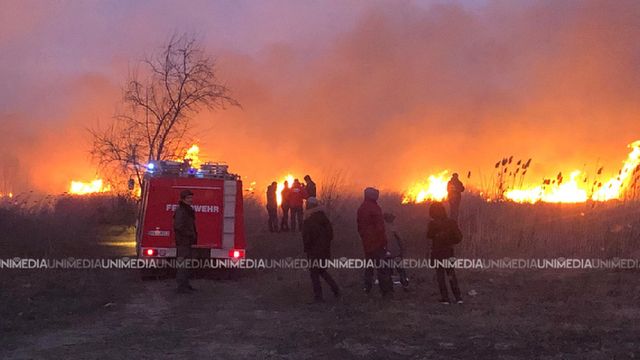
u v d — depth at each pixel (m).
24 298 11.02
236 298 11.69
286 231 22.27
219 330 8.94
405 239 16.97
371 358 7.39
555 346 7.75
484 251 13.95
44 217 21.12
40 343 8.16
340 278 13.33
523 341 8.06
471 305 10.39
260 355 7.59
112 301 11.12
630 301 10.38
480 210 16.75
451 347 7.84
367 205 11.22
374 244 11.09
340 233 19.67
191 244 12.41
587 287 11.34
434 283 12.36
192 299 11.55
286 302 11.03
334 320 9.47
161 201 14.30
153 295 11.99
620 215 15.28
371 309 10.19
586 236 13.77
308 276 13.69
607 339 8.08
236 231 14.48
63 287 12.09
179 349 7.88
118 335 8.63
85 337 8.52
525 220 15.43
